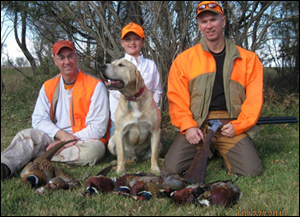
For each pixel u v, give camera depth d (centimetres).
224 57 370
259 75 370
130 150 411
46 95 412
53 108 411
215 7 354
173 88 373
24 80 877
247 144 352
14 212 248
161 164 397
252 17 672
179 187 268
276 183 320
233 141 355
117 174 354
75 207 251
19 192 284
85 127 411
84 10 621
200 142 364
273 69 818
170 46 615
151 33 587
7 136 564
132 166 401
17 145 357
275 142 511
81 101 405
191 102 372
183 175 364
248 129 360
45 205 255
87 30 629
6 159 334
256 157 348
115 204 258
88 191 270
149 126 372
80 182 302
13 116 707
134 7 654
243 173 346
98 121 404
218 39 362
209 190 256
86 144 386
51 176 313
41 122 402
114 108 443
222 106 371
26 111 729
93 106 403
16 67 950
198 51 375
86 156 381
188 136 348
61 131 395
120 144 370
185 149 362
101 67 345
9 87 860
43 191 280
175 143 372
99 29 654
